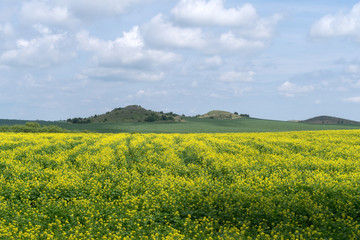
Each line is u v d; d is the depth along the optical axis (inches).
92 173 754.2
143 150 1035.3
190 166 848.9
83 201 540.1
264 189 621.0
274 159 924.6
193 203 557.3
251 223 479.2
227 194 575.8
